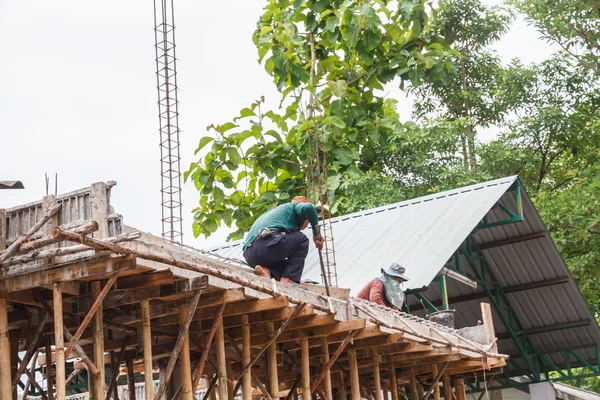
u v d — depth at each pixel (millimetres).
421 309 19906
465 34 29781
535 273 19828
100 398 8312
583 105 28594
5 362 8469
